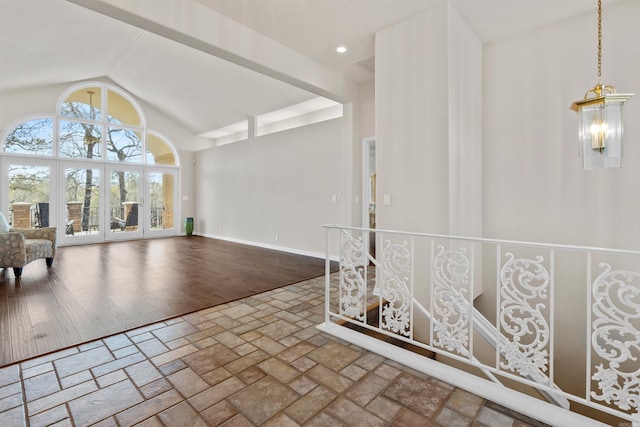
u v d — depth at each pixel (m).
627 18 2.86
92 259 5.41
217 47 3.09
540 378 1.73
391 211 3.40
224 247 6.79
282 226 6.39
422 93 3.13
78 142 7.02
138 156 7.97
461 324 2.09
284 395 1.79
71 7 3.83
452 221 3.00
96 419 1.58
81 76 6.59
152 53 5.54
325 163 5.55
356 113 4.93
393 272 2.53
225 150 7.86
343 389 1.86
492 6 2.98
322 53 3.94
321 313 3.00
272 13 3.11
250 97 6.18
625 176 2.88
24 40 4.34
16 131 6.26
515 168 3.48
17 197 6.27
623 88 2.88
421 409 1.69
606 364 2.98
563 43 3.19
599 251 1.50
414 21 3.17
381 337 3.06
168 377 1.95
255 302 3.29
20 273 4.11
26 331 2.54
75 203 7.02
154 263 5.12
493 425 1.57
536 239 3.36
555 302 3.26
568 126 3.17
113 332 2.54
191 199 8.96
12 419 1.57
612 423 2.95
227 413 1.64
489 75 3.66
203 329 2.63
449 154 2.96
